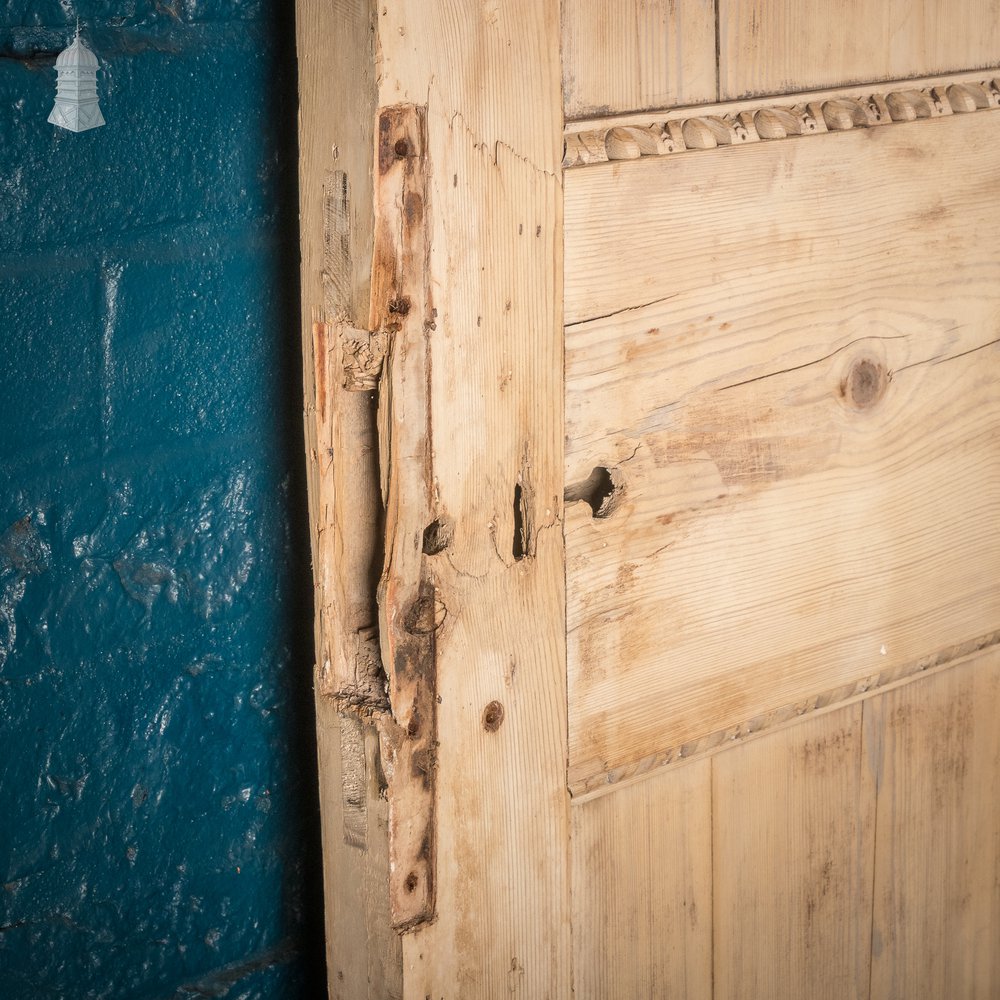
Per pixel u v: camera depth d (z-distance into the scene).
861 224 1.05
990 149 1.13
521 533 0.89
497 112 0.82
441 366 0.82
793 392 1.04
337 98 0.80
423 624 0.85
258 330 0.96
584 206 0.88
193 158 0.91
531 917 0.96
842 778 1.18
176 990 1.03
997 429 1.21
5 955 0.95
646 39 0.90
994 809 1.35
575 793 0.96
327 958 0.96
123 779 0.97
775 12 0.97
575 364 0.90
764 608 1.06
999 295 1.18
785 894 1.16
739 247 0.97
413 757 0.86
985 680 1.29
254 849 1.04
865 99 1.04
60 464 0.90
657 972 1.06
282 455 1.00
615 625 0.96
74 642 0.93
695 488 0.99
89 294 0.89
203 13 0.90
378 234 0.79
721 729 1.05
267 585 1.01
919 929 1.30
